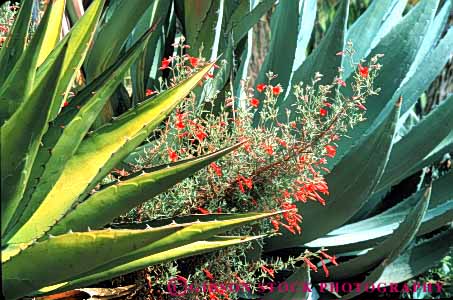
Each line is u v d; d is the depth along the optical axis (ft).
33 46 5.24
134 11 8.65
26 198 5.74
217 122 7.89
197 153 7.66
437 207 9.89
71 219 5.83
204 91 8.53
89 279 6.03
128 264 5.95
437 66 10.52
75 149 5.77
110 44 8.90
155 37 9.38
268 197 7.61
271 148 7.42
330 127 7.61
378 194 10.41
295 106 9.41
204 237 5.60
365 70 8.09
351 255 9.43
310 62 9.73
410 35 9.69
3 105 5.45
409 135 9.72
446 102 9.61
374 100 9.61
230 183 7.48
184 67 8.07
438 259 9.70
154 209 7.41
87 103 5.63
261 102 9.73
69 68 6.03
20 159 5.07
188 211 7.53
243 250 7.70
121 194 5.71
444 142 10.46
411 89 10.48
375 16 10.67
